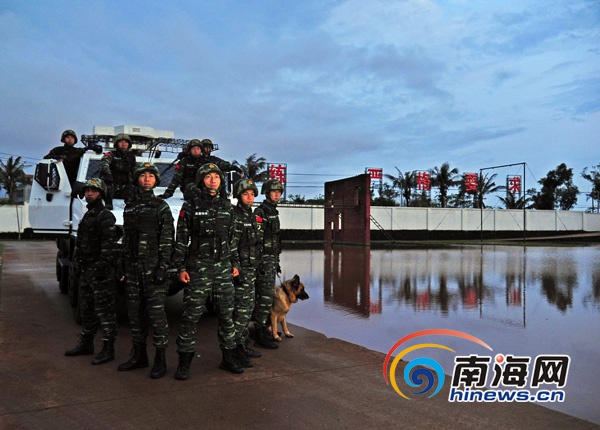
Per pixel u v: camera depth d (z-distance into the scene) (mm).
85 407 3816
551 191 66875
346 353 5547
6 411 3721
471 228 49188
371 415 3734
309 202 56125
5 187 52375
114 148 7461
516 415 3766
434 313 8102
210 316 7641
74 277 7203
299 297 6199
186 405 3885
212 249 4602
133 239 4652
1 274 13289
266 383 4469
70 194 7691
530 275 13984
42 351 5480
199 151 7266
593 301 9344
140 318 4773
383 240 45000
